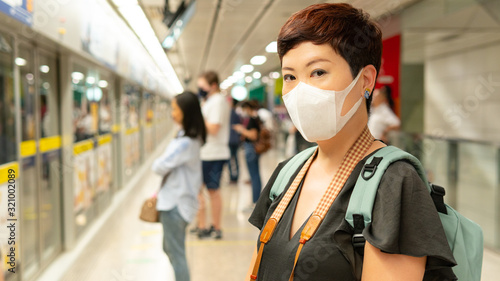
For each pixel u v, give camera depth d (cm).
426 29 681
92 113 579
